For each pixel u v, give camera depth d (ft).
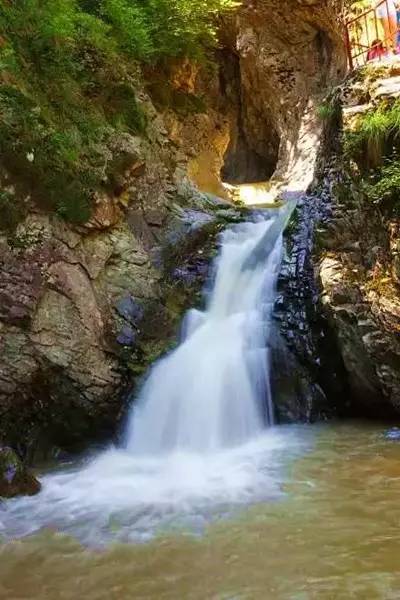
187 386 23.49
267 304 27.07
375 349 21.94
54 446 22.30
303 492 15.96
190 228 31.45
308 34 60.75
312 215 27.63
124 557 12.73
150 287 26.91
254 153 79.51
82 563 12.56
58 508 16.01
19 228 21.52
